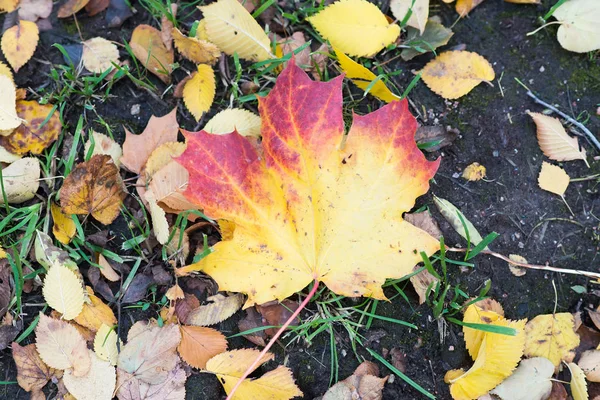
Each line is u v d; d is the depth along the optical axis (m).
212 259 0.52
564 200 0.58
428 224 0.56
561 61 0.60
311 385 0.54
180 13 0.59
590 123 0.59
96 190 0.54
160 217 0.53
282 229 0.52
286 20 0.60
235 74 0.58
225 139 0.51
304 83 0.51
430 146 0.57
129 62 0.59
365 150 0.51
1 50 0.58
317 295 0.55
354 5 0.57
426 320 0.55
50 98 0.58
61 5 0.59
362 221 0.51
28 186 0.56
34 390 0.53
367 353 0.55
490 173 0.58
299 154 0.51
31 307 0.55
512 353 0.53
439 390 0.54
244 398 0.52
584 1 0.59
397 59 0.59
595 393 0.55
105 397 0.52
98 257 0.55
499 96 0.59
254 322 0.54
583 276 0.57
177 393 0.53
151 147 0.56
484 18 0.60
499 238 0.57
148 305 0.55
